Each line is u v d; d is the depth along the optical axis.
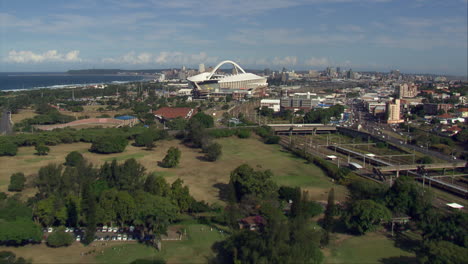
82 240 166.88
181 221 188.12
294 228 147.50
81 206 175.75
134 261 143.50
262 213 180.62
